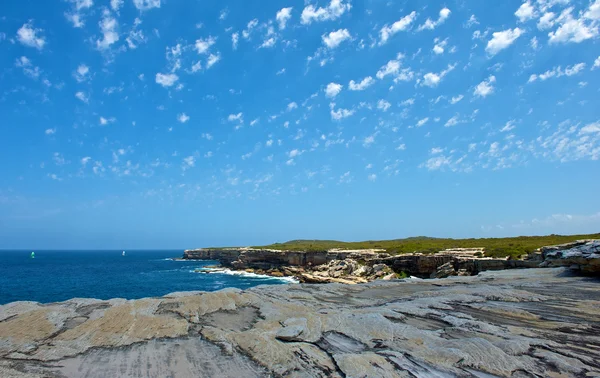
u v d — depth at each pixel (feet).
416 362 24.94
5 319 32.99
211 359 25.49
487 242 224.94
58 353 25.67
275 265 295.07
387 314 37.76
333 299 48.85
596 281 68.80
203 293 45.96
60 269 344.49
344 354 25.72
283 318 35.63
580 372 23.66
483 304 45.06
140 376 22.63
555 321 37.06
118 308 35.96
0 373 21.83
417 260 197.67
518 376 23.20
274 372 23.34
